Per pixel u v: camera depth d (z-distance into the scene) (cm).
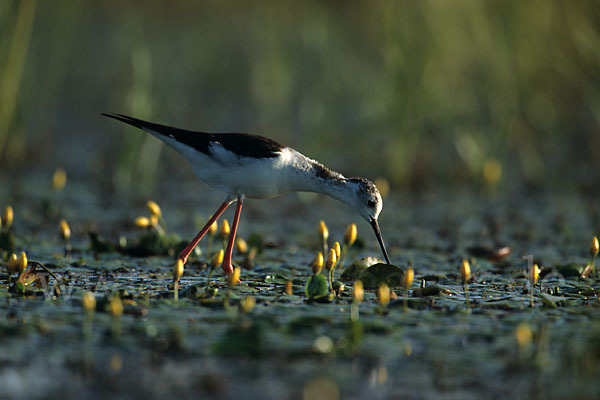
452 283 862
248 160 880
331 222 1285
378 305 733
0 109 1533
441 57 1556
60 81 2059
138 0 2361
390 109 1580
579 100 1723
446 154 1761
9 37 1505
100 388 518
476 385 537
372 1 2091
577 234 1175
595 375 556
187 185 1566
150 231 1009
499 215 1331
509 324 675
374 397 514
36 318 655
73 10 1892
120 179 1491
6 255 911
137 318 665
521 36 1571
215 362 567
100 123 1984
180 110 1831
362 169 1647
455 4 1558
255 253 1001
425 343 619
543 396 522
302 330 638
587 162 1723
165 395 509
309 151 1669
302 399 507
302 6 2142
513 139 1691
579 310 728
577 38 1517
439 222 1283
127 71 1995
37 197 1366
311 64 2008
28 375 536
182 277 856
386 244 1118
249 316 677
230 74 2133
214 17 2364
